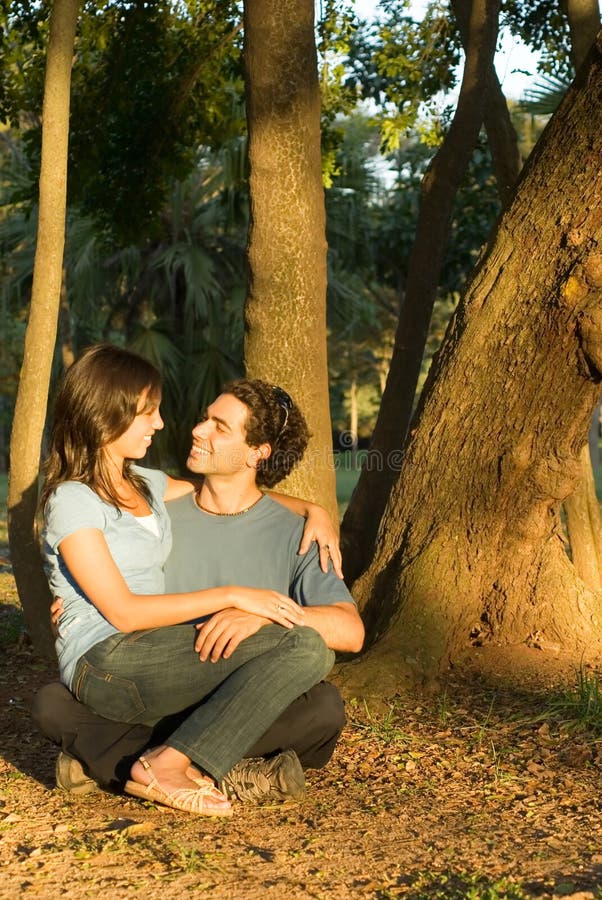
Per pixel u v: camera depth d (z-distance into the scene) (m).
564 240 4.13
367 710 4.04
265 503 3.19
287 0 4.64
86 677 2.83
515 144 6.08
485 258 4.46
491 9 5.38
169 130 7.75
